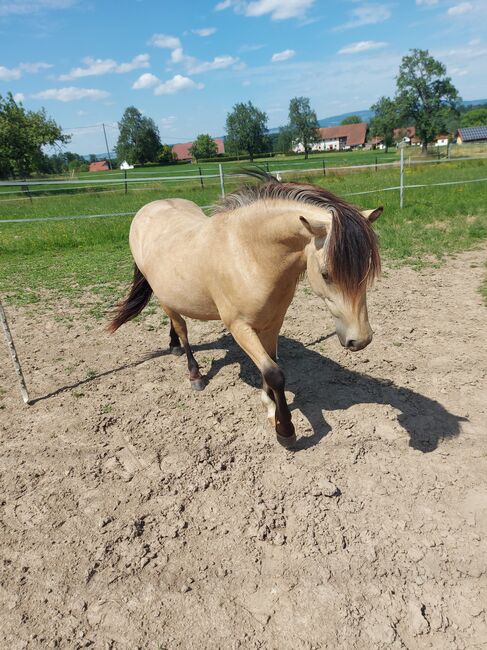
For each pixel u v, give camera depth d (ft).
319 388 12.60
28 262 29.25
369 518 8.39
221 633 6.61
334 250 7.02
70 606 7.09
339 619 6.70
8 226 44.73
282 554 7.79
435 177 57.36
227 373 13.85
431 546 7.78
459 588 7.08
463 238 27.99
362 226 7.12
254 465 9.89
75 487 9.48
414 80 148.36
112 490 9.36
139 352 15.67
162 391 13.03
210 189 69.31
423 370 13.21
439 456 9.84
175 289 11.11
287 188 8.52
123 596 7.21
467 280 20.86
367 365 13.69
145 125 276.62
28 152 108.68
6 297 21.95
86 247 33.42
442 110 150.00
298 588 7.18
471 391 12.06
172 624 6.77
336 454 10.05
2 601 7.20
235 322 9.63
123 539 8.19
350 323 7.47
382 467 9.61
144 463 10.09
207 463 10.01
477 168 69.77
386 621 6.64
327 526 8.25
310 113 242.37
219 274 9.41
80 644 6.56
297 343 15.49
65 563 7.79
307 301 19.76
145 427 11.37
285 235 8.20
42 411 12.19
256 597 7.09
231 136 227.40
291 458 10.04
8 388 13.44
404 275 22.11
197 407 12.14
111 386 13.38
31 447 10.75
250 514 8.62
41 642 6.61
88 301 21.11
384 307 18.15
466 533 7.98
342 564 7.52
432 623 6.60
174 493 9.21
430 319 16.75
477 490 8.89
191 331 17.26
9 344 11.93
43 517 8.75
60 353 15.75
